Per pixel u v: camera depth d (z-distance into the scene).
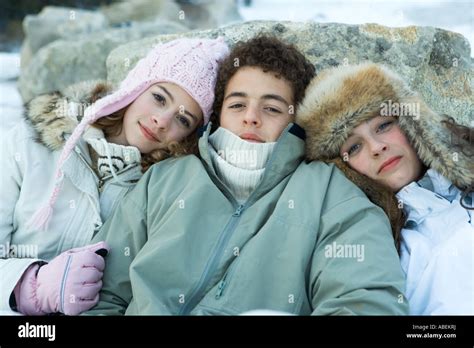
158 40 2.60
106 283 1.79
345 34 2.35
